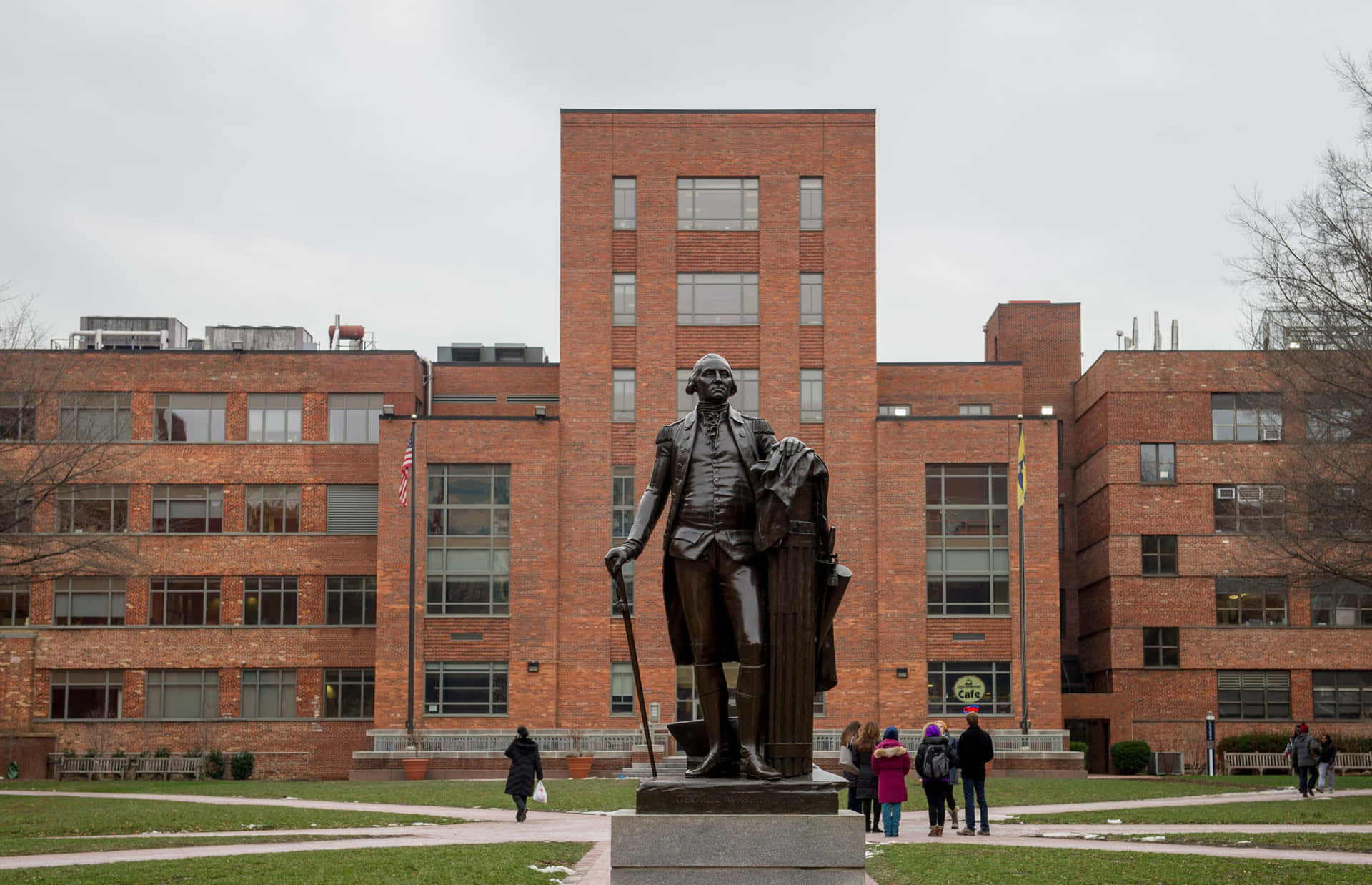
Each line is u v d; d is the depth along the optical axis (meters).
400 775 55.34
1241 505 62.44
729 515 10.74
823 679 10.83
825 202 59.47
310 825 26.88
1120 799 36.59
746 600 10.56
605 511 57.84
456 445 58.09
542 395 64.50
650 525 11.13
